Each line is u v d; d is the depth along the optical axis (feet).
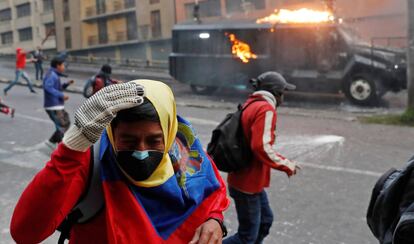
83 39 148.56
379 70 41.16
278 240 14.15
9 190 18.69
